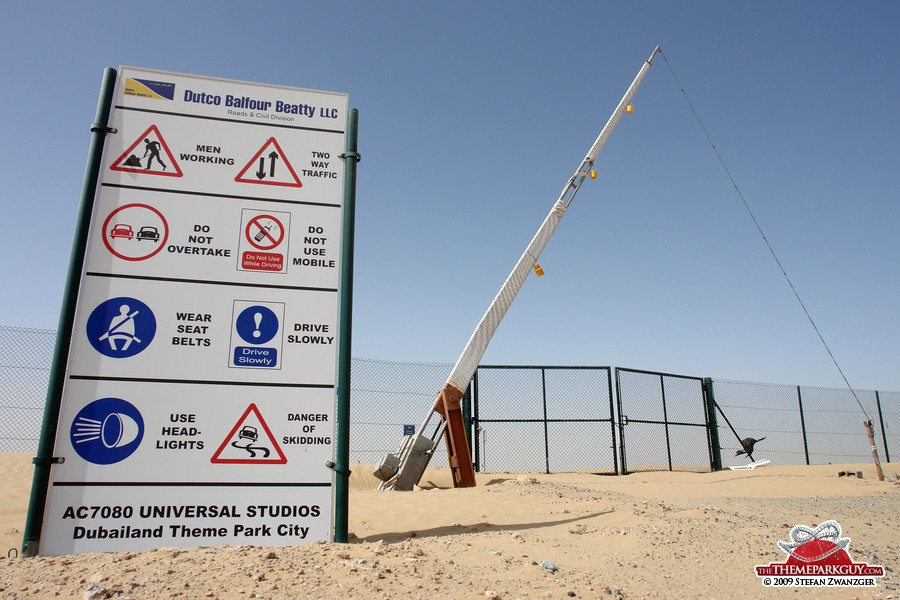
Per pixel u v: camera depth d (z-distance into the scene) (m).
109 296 4.95
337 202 5.57
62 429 4.64
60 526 4.49
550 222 11.28
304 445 5.00
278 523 4.81
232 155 5.45
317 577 3.72
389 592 3.49
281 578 3.67
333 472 4.99
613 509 6.71
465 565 4.28
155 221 5.18
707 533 5.35
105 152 5.21
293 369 5.13
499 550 4.79
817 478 13.38
